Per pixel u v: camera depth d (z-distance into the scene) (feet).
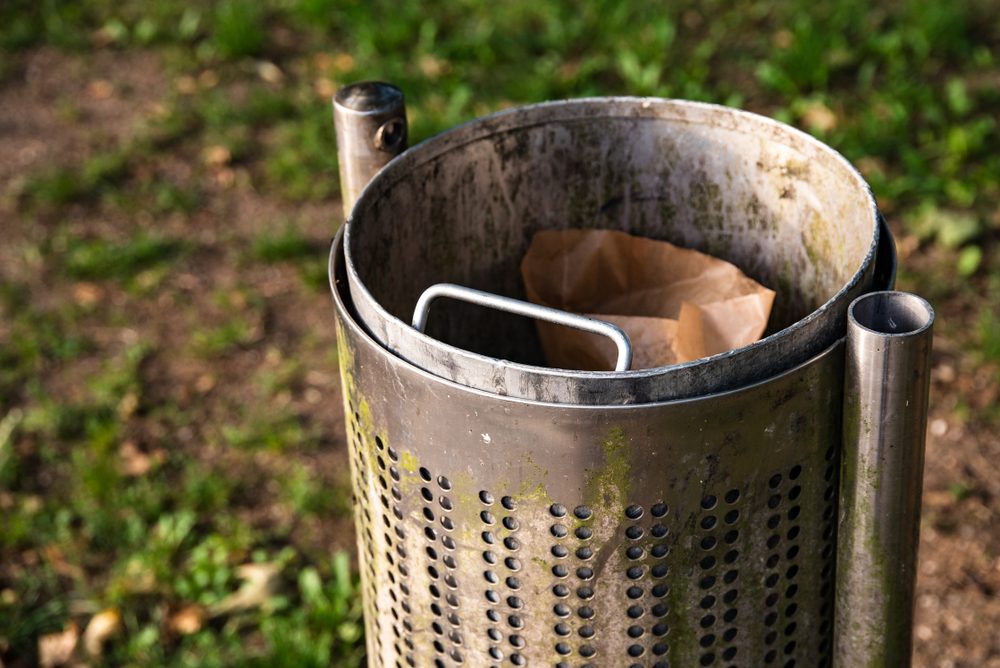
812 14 16.48
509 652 5.45
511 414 4.74
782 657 5.69
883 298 4.96
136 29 17.89
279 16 17.99
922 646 9.41
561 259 6.69
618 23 16.43
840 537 5.36
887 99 14.79
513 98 15.53
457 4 17.42
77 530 10.64
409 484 5.24
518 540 5.08
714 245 6.64
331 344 12.62
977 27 16.25
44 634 9.80
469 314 6.77
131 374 12.17
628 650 5.33
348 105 6.18
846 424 5.08
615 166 6.61
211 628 9.77
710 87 15.69
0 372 12.35
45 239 14.19
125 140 15.78
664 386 4.66
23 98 16.80
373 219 5.81
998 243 12.96
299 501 10.71
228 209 14.57
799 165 6.07
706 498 4.97
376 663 6.62
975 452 10.84
